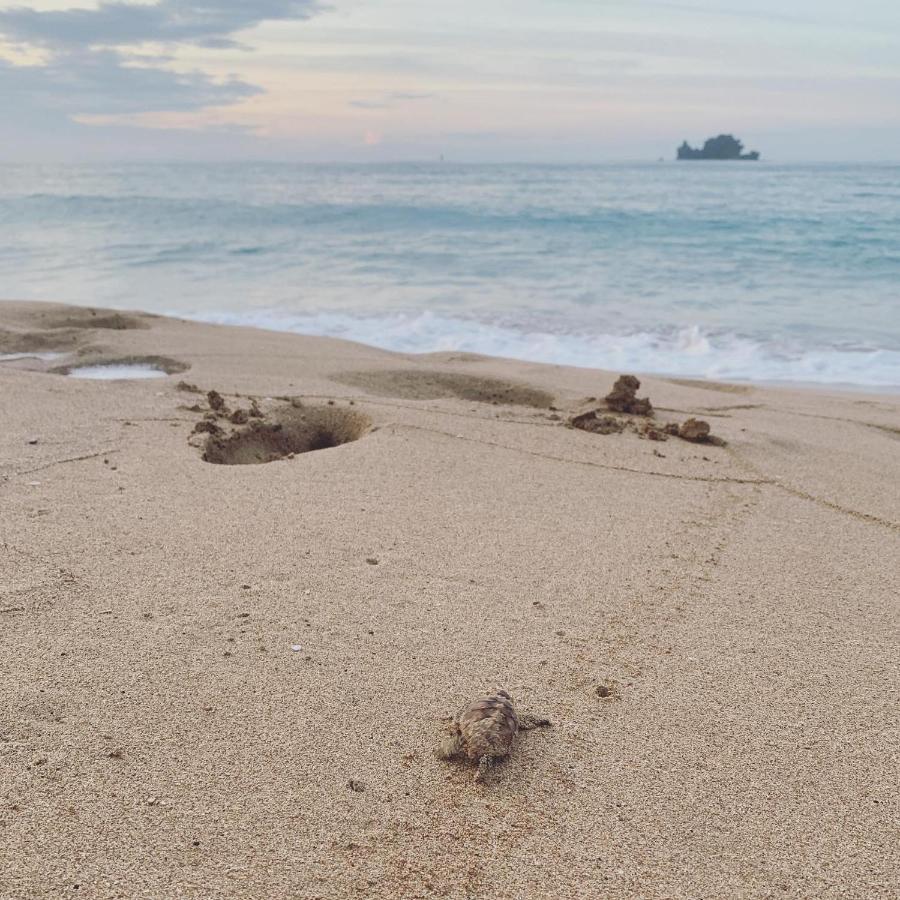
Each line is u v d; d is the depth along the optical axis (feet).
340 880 6.04
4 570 10.55
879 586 11.10
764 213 80.28
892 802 7.04
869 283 43.39
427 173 303.48
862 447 17.66
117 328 30.14
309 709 8.00
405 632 9.46
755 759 7.54
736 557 11.93
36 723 7.63
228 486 13.92
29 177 245.65
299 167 474.49
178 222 84.17
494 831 6.58
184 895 5.84
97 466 14.57
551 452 16.48
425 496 13.83
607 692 8.44
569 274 48.01
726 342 31.40
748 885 6.15
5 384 19.66
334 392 20.62
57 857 6.11
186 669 8.56
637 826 6.69
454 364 25.95
